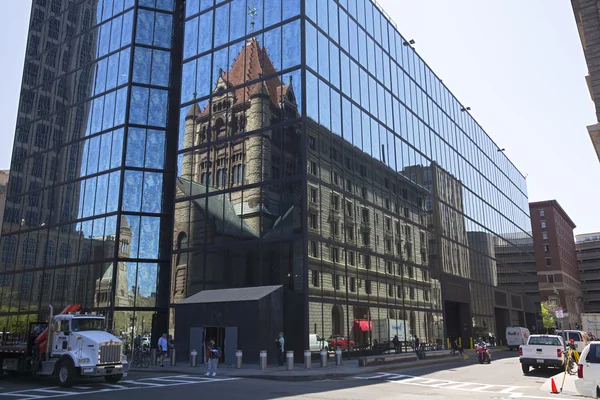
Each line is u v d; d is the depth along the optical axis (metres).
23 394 15.14
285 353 26.14
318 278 27.47
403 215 39.00
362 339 30.20
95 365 17.38
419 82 47.84
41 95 45.75
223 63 34.19
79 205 38.44
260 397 14.11
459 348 36.72
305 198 27.61
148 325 34.47
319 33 31.67
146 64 39.28
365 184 34.19
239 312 25.55
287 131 29.33
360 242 32.34
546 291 109.69
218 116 33.47
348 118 33.47
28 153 44.69
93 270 35.62
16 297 40.28
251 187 30.34
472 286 50.47
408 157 41.91
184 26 37.75
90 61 42.25
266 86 31.11
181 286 32.31
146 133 37.88
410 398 13.93
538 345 22.67
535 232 114.19
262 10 32.72
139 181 36.75
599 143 20.84
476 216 56.41
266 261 28.41
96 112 40.00
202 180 33.25
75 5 45.88
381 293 33.47
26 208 42.78
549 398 14.19
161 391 15.69
